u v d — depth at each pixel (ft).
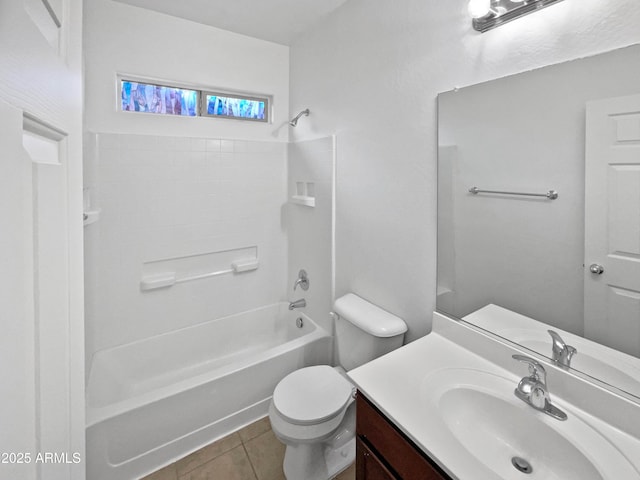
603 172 2.89
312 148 7.27
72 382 2.11
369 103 5.54
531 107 3.32
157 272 7.18
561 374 3.20
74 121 2.23
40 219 1.61
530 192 3.41
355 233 6.15
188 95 7.32
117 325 6.75
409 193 4.91
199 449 5.67
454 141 4.09
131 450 5.02
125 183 6.61
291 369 6.71
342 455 5.34
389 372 3.64
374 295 5.78
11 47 1.26
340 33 6.19
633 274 2.79
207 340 7.81
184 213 7.35
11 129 1.25
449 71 4.15
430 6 4.36
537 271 3.42
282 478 5.16
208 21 6.88
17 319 1.33
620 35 2.73
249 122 7.98
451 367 3.74
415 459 2.81
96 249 6.38
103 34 6.10
